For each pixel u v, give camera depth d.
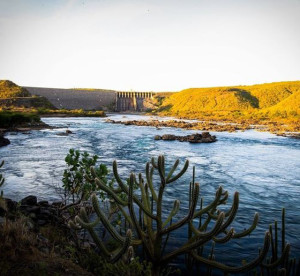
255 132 59.44
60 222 8.55
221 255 9.05
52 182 17.12
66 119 102.06
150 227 4.90
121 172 20.89
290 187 18.14
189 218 4.40
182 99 194.88
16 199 13.40
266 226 11.76
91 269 5.17
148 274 4.81
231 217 4.06
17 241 4.65
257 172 22.38
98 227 9.58
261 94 178.50
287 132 59.06
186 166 4.65
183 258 8.27
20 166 22.14
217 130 62.62
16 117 62.44
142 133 54.41
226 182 19.14
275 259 5.63
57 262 4.50
